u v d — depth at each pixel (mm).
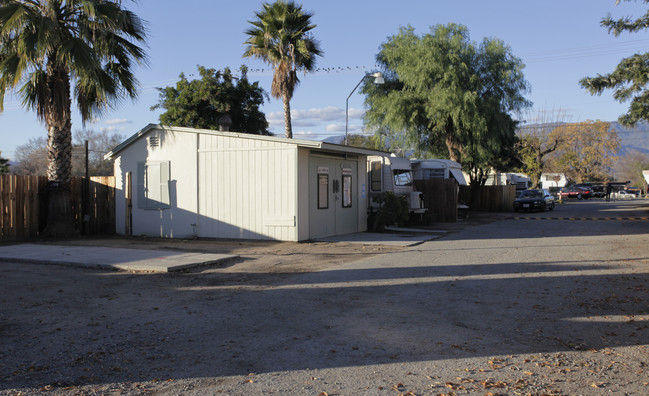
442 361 4949
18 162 58625
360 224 18453
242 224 15500
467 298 7598
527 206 32312
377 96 32781
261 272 9867
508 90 30734
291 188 14758
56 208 16109
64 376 4570
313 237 15602
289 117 25422
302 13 24984
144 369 4750
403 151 32250
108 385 4367
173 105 29734
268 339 5664
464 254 12305
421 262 11023
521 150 57000
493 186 35188
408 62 30469
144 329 6059
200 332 5941
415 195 21766
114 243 14711
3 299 7492
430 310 6910
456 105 28438
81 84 15484
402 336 5754
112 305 7207
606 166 77250
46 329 6027
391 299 7543
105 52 15188
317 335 5805
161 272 9750
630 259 11273
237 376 4566
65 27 14875
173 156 16578
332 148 15508
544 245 14133
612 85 15078
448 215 24484
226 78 30109
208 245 14180
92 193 18141
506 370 4715
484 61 30641
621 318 6488
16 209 15469
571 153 74375
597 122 73938
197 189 16156
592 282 8750
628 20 14344
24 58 13648
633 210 32125
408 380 4469
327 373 4637
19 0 14344
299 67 25703
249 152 15367
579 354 5176
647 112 16562
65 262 10555
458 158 33281
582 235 16859
